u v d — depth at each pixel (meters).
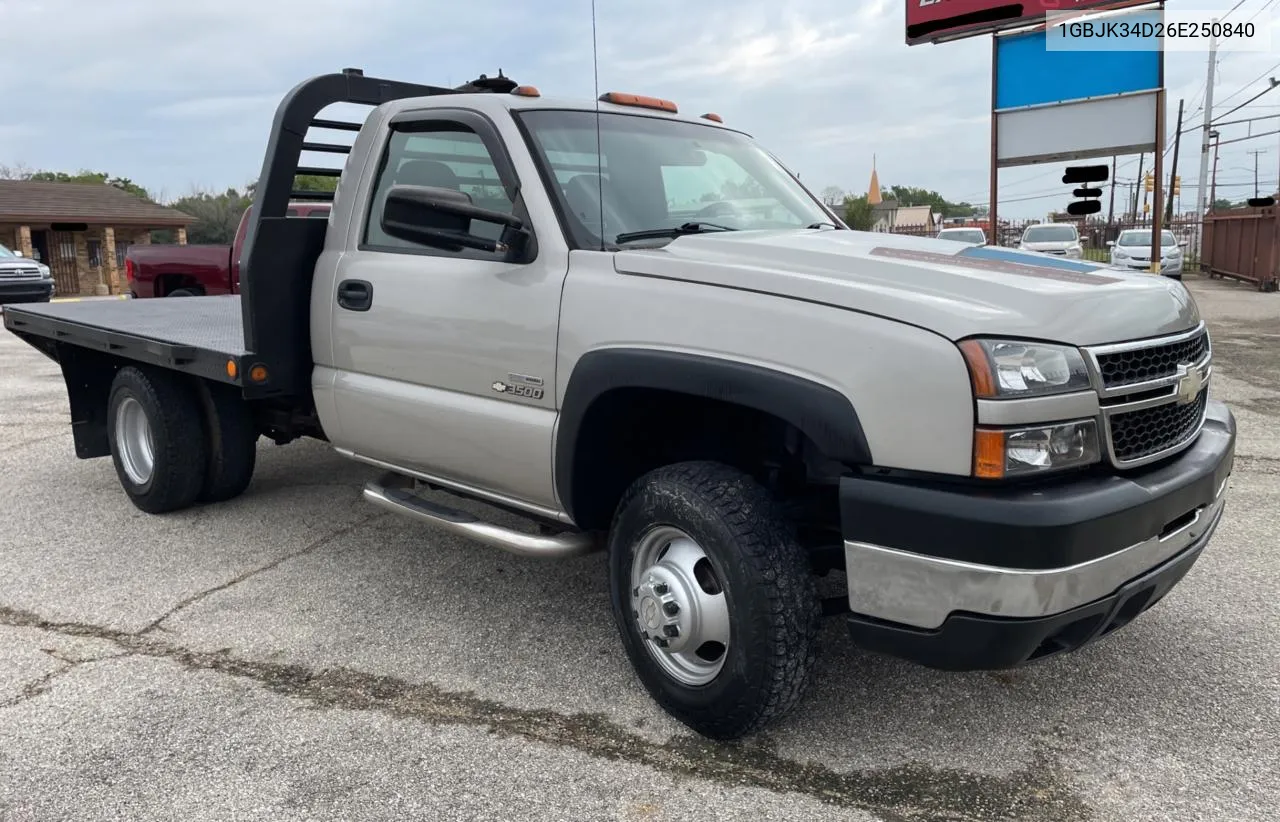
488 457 3.60
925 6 13.45
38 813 2.64
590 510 3.41
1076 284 2.79
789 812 2.62
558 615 4.02
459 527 3.71
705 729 2.96
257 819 2.61
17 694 3.32
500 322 3.45
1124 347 2.62
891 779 2.78
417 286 3.79
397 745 2.98
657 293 2.99
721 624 2.91
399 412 3.92
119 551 4.82
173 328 5.39
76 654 3.65
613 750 2.95
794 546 2.81
